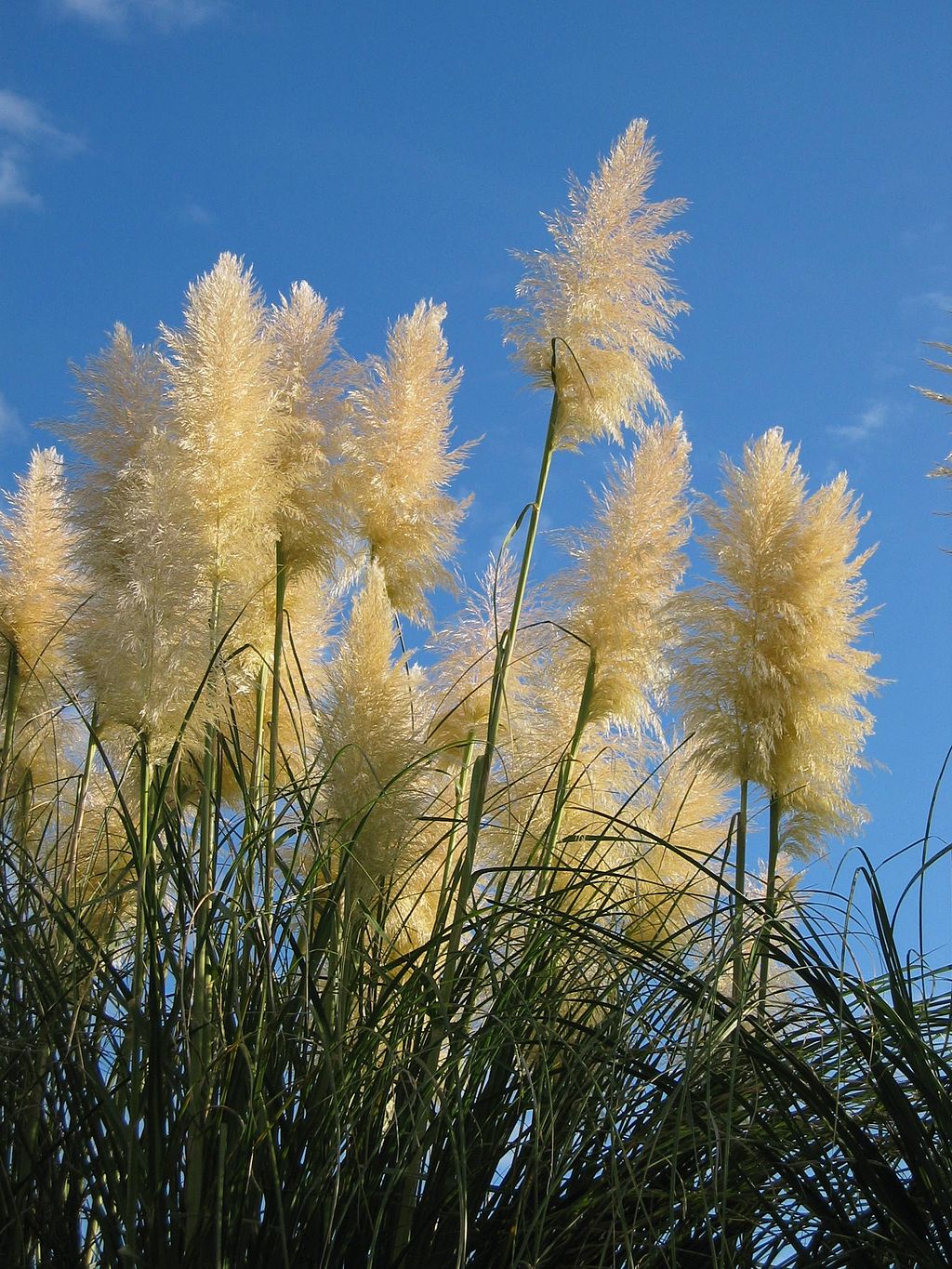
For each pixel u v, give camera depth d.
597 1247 2.85
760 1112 2.99
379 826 3.52
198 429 4.02
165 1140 2.72
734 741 4.47
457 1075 2.96
